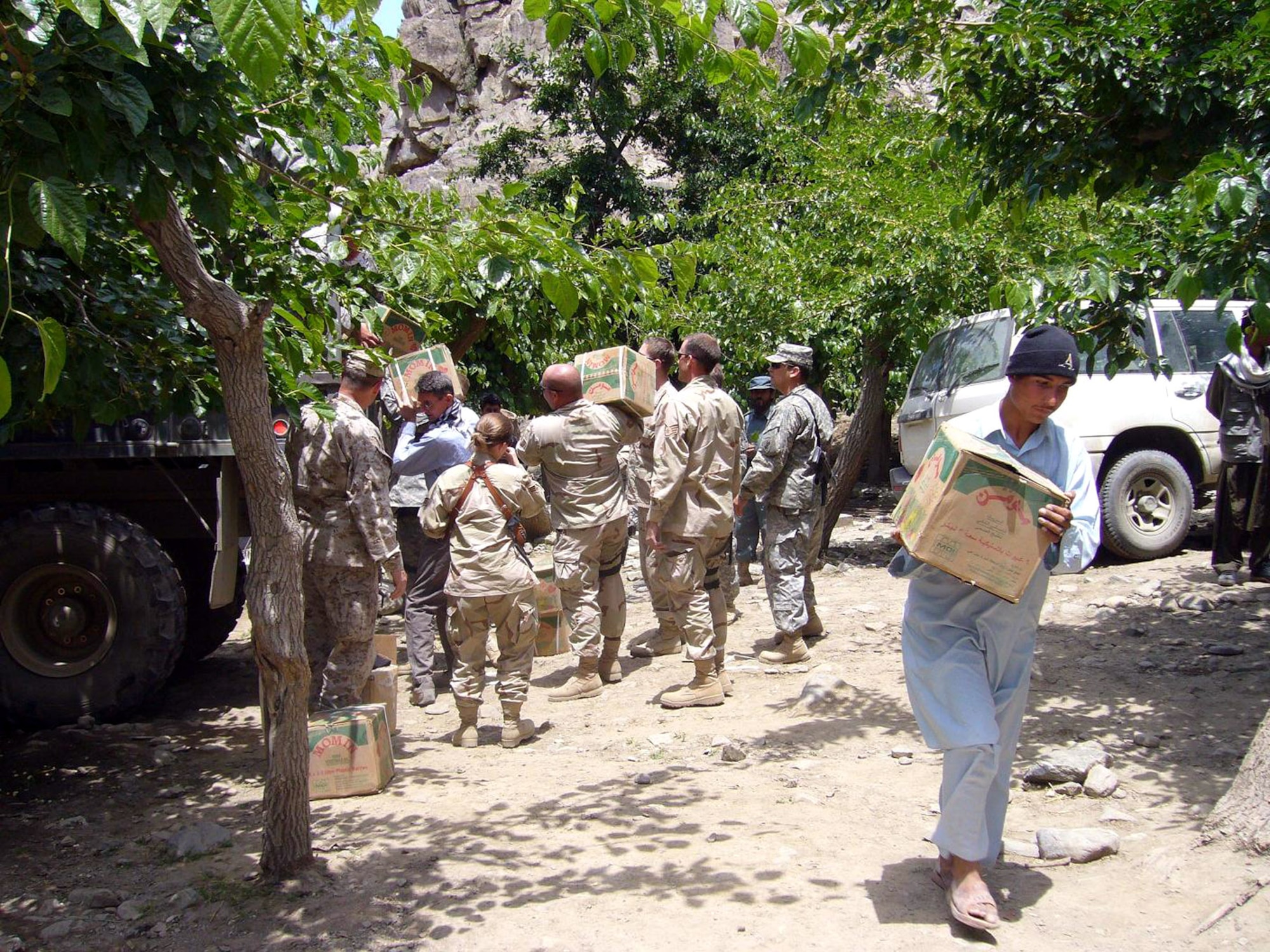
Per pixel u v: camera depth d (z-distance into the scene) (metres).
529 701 6.46
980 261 9.26
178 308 4.69
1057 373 3.22
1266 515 7.14
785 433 6.40
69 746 5.64
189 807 4.79
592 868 3.84
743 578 9.49
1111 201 6.12
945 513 3.18
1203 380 9.01
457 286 3.73
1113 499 8.77
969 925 3.17
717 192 16.42
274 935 3.47
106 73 2.75
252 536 3.74
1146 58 4.87
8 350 4.14
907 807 4.30
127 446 5.70
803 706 5.74
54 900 3.78
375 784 4.78
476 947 3.30
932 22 5.27
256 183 3.63
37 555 5.76
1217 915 3.15
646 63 18.45
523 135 19.67
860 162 11.10
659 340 7.33
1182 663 5.95
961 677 3.25
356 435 5.18
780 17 2.81
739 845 3.97
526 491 5.49
